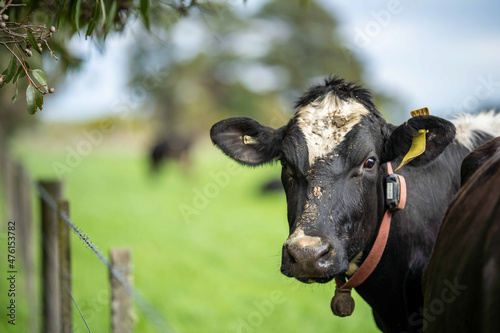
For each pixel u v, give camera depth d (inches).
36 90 126.2
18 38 131.7
